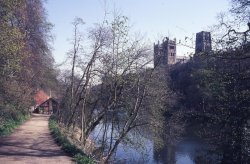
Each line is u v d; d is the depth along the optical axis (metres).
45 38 41.56
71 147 20.30
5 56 19.53
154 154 35.16
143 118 29.16
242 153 16.52
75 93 36.78
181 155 33.97
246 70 16.66
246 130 16.45
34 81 45.41
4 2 18.95
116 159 29.97
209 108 18.17
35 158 17.75
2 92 27.59
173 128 30.55
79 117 40.00
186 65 34.81
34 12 36.59
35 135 27.28
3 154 18.56
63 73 56.25
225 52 16.88
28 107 48.97
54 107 74.12
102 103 32.75
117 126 30.91
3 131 26.77
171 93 31.17
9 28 19.53
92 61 31.58
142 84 28.31
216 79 17.31
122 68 28.08
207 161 19.89
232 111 16.55
